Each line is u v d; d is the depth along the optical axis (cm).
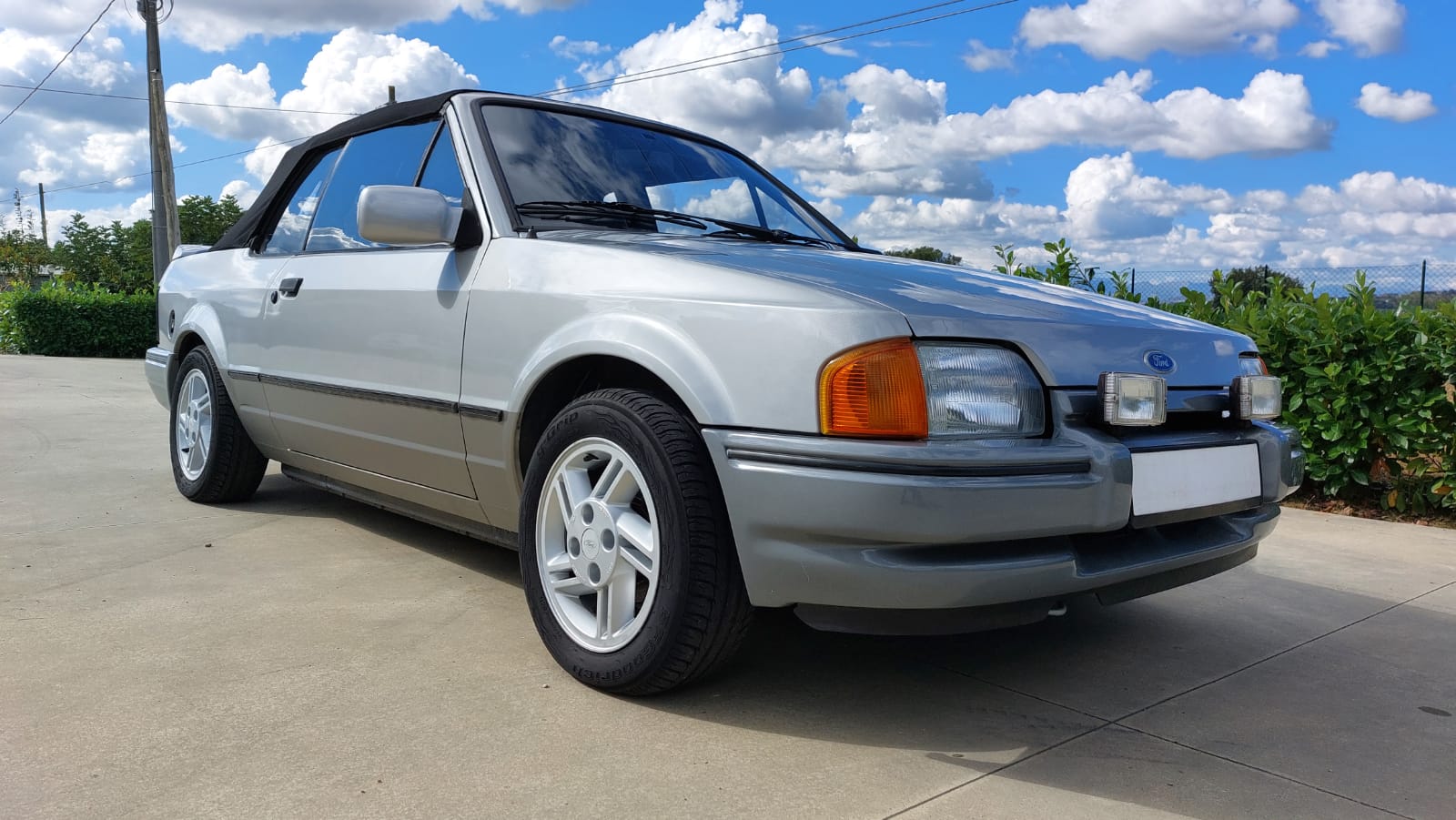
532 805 179
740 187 343
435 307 282
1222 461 242
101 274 4562
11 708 215
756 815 178
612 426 227
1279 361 521
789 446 198
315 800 178
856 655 266
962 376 201
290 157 398
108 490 460
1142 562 221
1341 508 510
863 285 218
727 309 213
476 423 268
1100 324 231
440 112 312
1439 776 206
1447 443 471
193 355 422
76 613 279
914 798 187
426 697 226
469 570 333
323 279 334
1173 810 187
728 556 214
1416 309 497
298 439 363
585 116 326
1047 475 201
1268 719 234
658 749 204
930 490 189
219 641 260
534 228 271
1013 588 199
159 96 1830
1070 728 224
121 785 182
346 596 301
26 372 1202
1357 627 309
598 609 234
